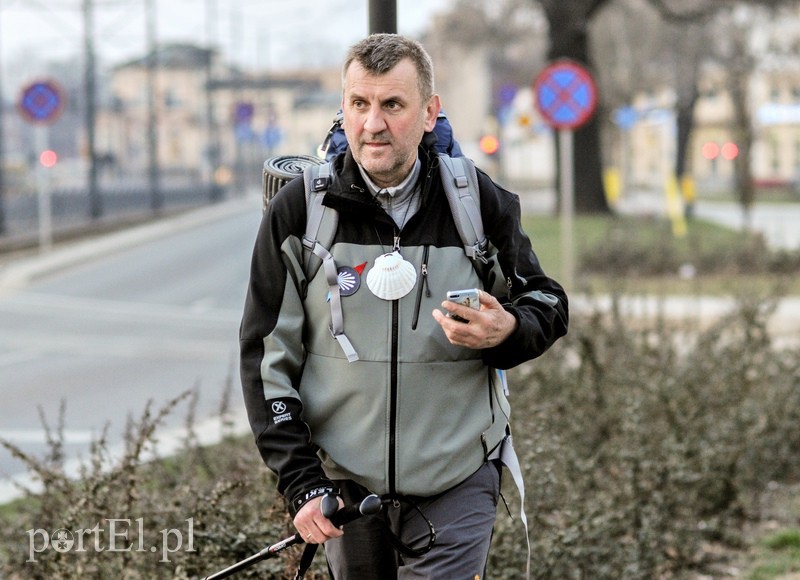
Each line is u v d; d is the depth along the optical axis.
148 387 27.92
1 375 30.33
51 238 75.94
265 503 10.88
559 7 81.50
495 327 7.30
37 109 67.12
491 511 7.73
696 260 49.28
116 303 47.97
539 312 7.67
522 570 11.01
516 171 197.50
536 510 11.32
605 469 14.44
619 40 116.44
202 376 29.53
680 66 104.56
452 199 7.69
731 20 86.00
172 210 118.94
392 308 7.52
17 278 55.66
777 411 16.45
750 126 62.75
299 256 7.60
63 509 11.30
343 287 7.52
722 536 14.01
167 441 18.08
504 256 7.81
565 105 34.09
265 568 9.80
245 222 110.12
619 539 12.88
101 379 29.31
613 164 137.62
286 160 8.84
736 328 19.56
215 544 9.86
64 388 27.98
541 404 14.34
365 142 7.45
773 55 90.38
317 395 7.62
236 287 53.66
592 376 15.91
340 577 7.92
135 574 9.85
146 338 37.53
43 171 68.44
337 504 7.15
